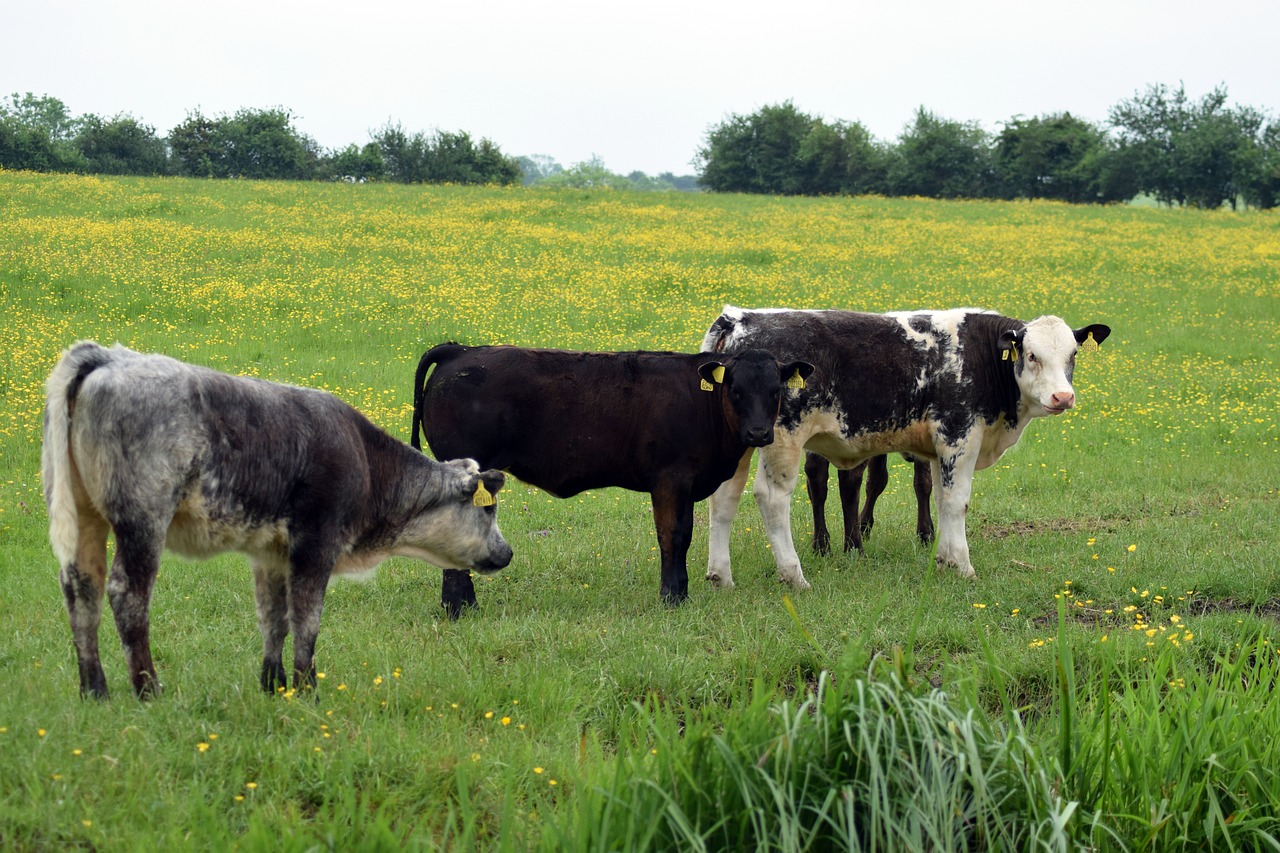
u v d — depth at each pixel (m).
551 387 8.62
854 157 83.81
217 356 17.73
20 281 22.02
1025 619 8.25
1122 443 15.34
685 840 4.44
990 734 5.06
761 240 34.97
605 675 6.82
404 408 15.42
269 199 40.09
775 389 8.62
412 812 4.82
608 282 26.03
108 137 73.00
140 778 4.88
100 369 5.52
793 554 9.44
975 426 9.90
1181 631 7.43
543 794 5.22
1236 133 74.69
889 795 4.64
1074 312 25.48
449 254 28.88
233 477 5.87
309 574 6.27
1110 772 5.14
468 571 8.31
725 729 4.80
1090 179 76.81
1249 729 5.51
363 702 6.07
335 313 21.36
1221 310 26.47
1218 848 4.98
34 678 6.16
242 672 6.54
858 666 5.08
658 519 8.84
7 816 4.45
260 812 4.47
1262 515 11.23
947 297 26.47
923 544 10.98
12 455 12.63
